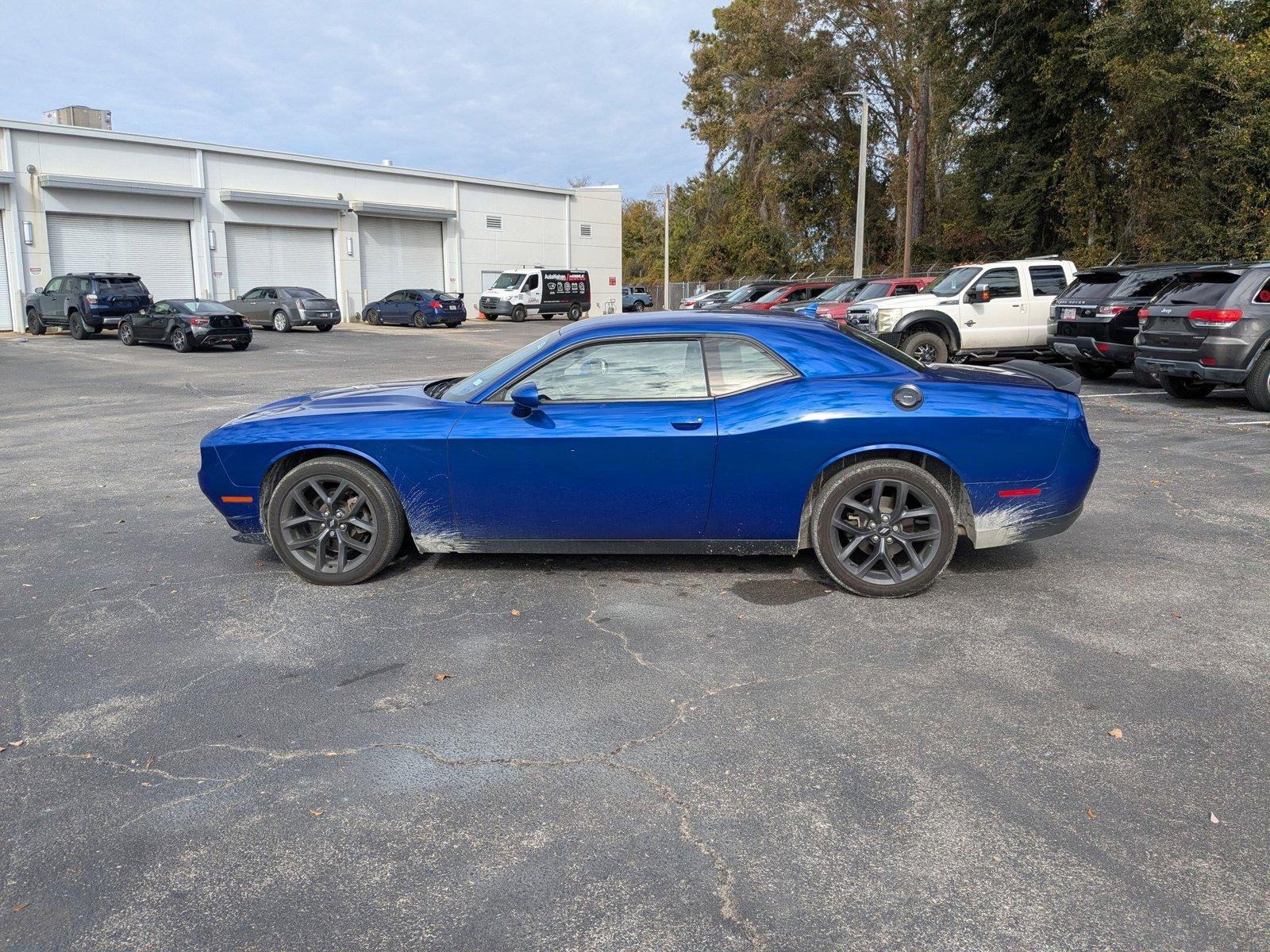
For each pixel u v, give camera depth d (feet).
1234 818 9.32
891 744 10.91
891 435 15.17
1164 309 36.96
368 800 9.89
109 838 9.30
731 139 170.60
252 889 8.48
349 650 13.93
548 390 15.97
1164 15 62.95
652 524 15.88
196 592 16.69
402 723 11.62
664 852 8.91
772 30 141.28
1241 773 10.16
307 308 101.30
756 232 164.25
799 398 15.35
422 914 8.09
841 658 13.35
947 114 92.79
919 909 8.04
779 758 10.61
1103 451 28.66
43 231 94.58
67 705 12.23
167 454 31.01
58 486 26.16
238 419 17.33
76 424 38.09
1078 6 76.18
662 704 12.03
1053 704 11.86
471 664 13.33
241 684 12.80
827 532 15.57
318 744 11.11
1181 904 8.05
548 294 130.00
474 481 15.85
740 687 12.47
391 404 16.97
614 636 14.26
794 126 144.77
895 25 126.62
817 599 15.75
